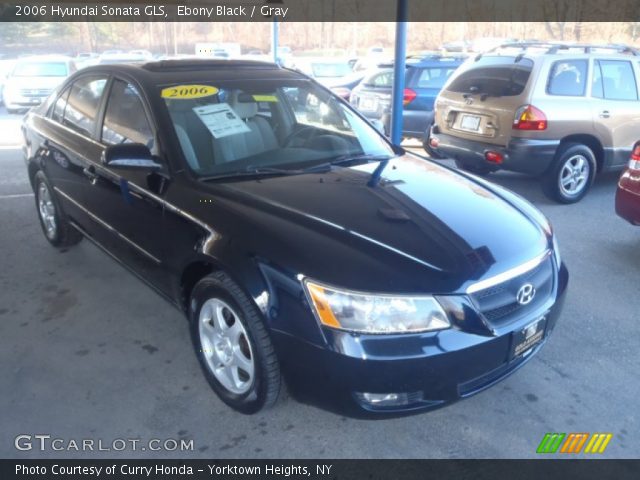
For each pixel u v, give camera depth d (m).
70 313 3.77
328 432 2.71
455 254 2.51
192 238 2.81
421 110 9.16
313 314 2.31
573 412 2.86
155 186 3.12
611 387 3.05
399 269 2.36
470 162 6.50
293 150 3.42
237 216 2.69
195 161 3.10
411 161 3.64
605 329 3.63
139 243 3.35
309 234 2.54
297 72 4.03
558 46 6.32
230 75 3.64
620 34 27.61
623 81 6.41
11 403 2.88
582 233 5.39
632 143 6.54
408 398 2.39
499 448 2.62
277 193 2.89
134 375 3.12
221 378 2.86
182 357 3.29
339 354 2.27
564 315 3.81
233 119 3.36
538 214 3.22
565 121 6.01
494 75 6.30
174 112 3.24
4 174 7.58
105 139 3.67
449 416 2.83
